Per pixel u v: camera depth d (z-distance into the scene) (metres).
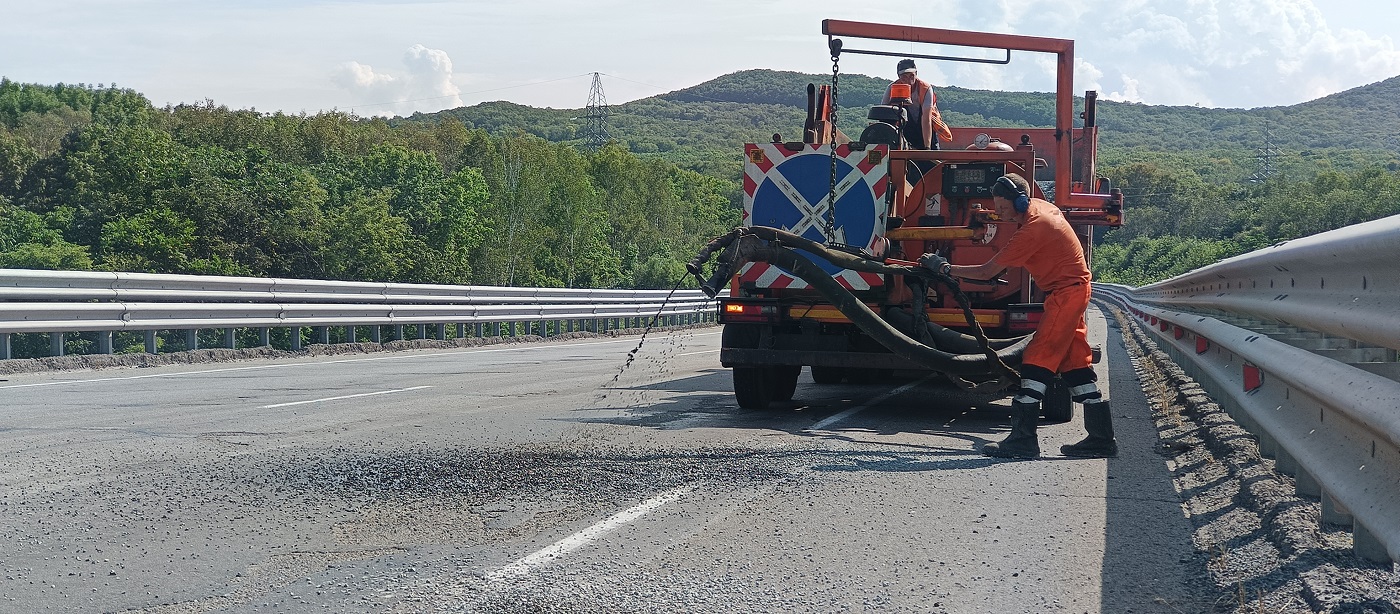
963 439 8.16
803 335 9.64
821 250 8.09
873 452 7.31
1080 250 7.45
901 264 8.30
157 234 46.12
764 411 9.79
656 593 4.06
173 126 107.50
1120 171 122.19
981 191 9.62
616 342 23.83
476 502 5.54
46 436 7.68
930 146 10.95
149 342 15.25
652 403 10.38
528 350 20.16
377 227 55.06
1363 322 4.14
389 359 17.03
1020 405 7.36
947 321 9.31
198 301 16.09
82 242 60.06
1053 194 11.01
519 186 73.38
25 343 33.25
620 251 85.12
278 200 53.19
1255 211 108.94
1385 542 3.50
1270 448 6.53
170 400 10.22
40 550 4.57
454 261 63.94
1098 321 35.56
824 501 5.69
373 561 4.45
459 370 14.54
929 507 5.59
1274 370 5.30
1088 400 7.40
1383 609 3.64
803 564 4.48
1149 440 8.17
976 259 9.55
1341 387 4.12
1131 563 4.55
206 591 4.03
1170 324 13.23
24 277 13.13
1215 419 8.13
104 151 65.69
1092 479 6.45
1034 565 4.51
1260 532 4.87
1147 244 94.19
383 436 7.82
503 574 4.28
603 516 5.27
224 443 7.40
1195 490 6.07
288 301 18.05
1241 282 7.88
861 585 4.20
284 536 4.82
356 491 5.77
